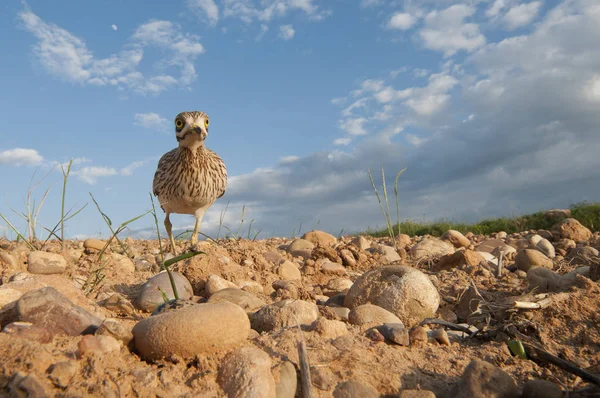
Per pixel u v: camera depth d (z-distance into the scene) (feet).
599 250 3.05
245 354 1.02
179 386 0.95
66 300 1.17
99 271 2.07
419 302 1.65
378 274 1.76
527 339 1.41
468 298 1.91
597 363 1.30
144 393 0.92
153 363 1.03
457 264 2.65
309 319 1.40
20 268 1.87
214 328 1.04
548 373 1.21
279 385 1.00
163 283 1.72
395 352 1.24
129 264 2.30
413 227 6.53
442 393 1.11
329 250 2.75
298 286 2.09
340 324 1.32
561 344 1.40
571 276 1.92
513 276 2.38
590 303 1.53
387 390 1.09
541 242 3.17
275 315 1.40
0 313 1.16
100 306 1.61
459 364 1.23
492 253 3.02
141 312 1.65
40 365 0.90
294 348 1.16
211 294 1.85
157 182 2.72
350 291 1.77
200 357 1.02
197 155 2.53
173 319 1.03
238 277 2.10
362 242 3.34
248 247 2.71
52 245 2.50
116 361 0.98
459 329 1.48
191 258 2.11
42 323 1.10
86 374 0.92
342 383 1.06
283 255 2.89
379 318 1.48
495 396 1.04
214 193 2.72
